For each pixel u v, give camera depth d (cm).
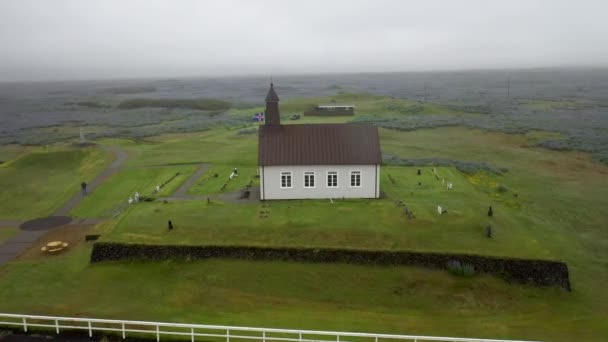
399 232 3397
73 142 8425
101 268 3172
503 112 12525
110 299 2747
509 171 6197
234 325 2425
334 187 4275
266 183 4247
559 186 5553
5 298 2784
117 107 18050
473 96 19125
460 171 5900
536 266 2955
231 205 4116
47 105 19738
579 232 4131
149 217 3797
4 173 6272
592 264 3453
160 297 2775
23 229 4222
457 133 9119
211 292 2842
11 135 10819
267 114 4394
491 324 2536
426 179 5109
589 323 2566
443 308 2712
